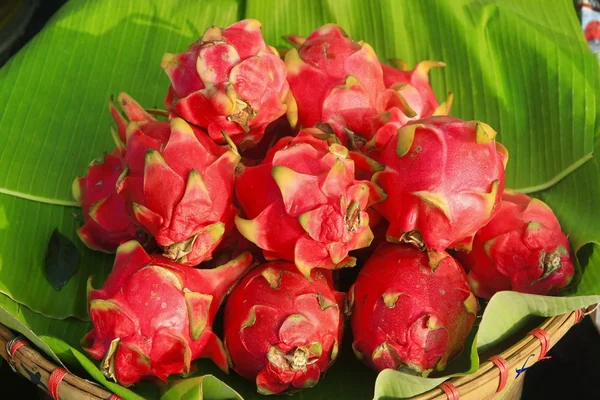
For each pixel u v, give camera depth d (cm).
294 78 87
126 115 86
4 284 89
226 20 106
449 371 83
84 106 99
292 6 106
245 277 83
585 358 116
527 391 115
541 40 99
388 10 104
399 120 88
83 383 79
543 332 83
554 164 96
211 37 83
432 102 94
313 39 89
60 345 81
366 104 87
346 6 106
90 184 88
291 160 79
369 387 84
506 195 89
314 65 87
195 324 79
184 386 78
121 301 79
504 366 81
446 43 103
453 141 80
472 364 80
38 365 80
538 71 99
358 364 86
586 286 87
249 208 81
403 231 81
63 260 92
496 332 84
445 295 81
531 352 82
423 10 104
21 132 96
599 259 88
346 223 78
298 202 78
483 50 101
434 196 79
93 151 98
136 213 79
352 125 86
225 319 82
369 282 82
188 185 78
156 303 79
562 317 84
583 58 99
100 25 102
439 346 81
